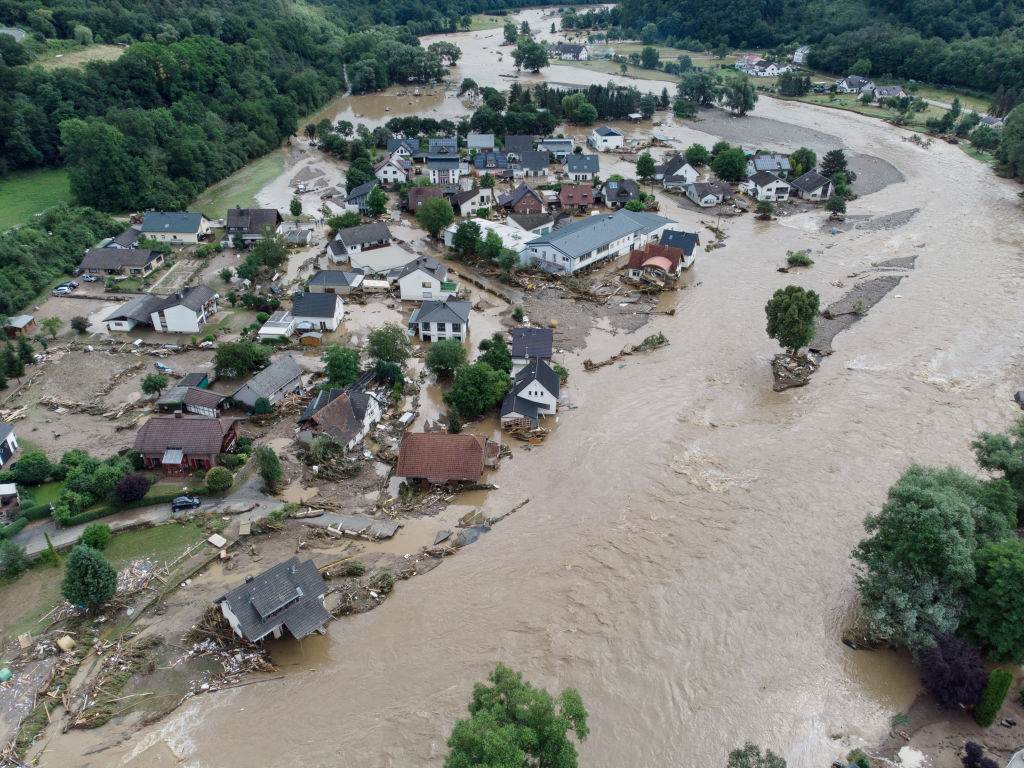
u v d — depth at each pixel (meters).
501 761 28.62
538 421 66.69
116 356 79.69
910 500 44.06
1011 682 39.38
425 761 39.19
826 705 41.81
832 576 50.22
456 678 43.84
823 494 57.53
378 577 50.88
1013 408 66.56
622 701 42.16
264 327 82.50
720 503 57.12
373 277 97.75
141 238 108.50
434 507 57.78
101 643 46.19
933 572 43.38
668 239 100.56
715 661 44.56
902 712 41.28
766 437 64.62
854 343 79.00
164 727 41.38
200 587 50.47
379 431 66.31
